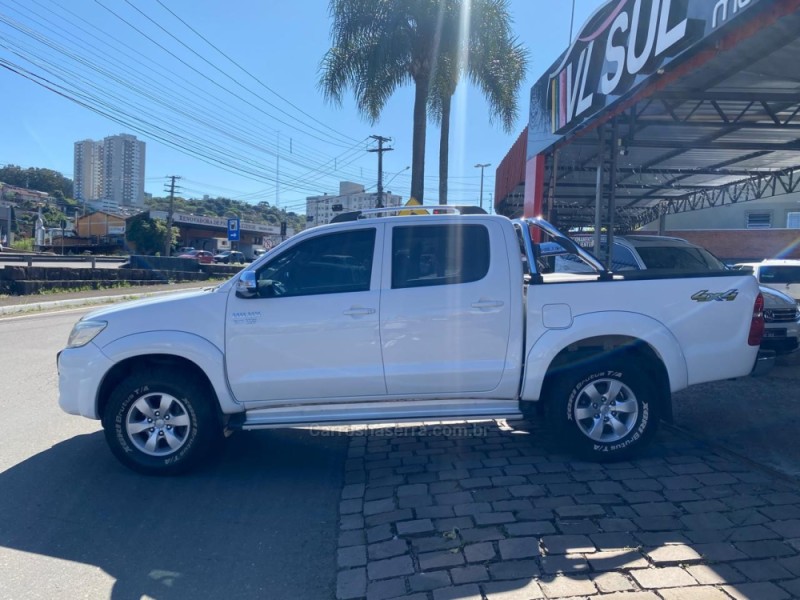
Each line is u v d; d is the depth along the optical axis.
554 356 5.61
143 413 5.68
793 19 7.19
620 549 4.12
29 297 21.02
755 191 19.53
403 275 5.70
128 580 4.06
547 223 6.90
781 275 13.87
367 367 5.61
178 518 4.92
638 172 17.41
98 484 5.57
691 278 5.78
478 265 5.71
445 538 4.37
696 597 3.56
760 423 6.90
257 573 4.14
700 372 5.76
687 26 6.86
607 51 9.27
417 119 19.23
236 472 5.87
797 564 3.90
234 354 5.59
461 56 18.81
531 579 3.81
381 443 6.59
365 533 4.56
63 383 5.69
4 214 70.81
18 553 4.39
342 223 5.84
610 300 5.66
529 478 5.41
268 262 5.77
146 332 5.59
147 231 71.56
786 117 12.30
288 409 5.69
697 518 4.55
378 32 18.66
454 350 5.63
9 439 6.72
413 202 19.38
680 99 10.94
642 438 5.66
